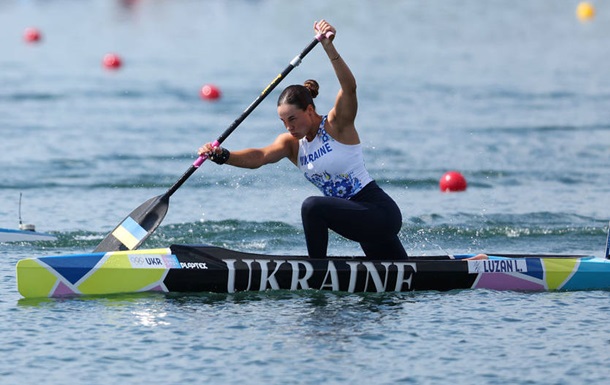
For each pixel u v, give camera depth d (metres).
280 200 44.94
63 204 43.38
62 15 129.88
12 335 25.28
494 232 39.59
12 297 28.61
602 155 54.62
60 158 52.19
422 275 29.48
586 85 78.12
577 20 127.25
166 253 28.81
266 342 24.88
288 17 125.38
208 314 26.97
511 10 137.75
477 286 29.92
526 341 25.31
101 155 53.12
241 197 45.41
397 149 55.31
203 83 77.44
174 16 128.12
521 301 28.91
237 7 138.12
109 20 124.12
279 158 28.47
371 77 80.25
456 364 23.59
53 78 79.69
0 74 81.12
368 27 115.62
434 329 26.09
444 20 124.56
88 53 95.31
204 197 45.31
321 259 29.09
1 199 44.03
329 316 26.97
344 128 27.72
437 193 46.78
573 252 36.44
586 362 23.83
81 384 22.25
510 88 76.38
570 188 47.50
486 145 56.69
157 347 24.50
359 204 28.08
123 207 43.09
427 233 39.38
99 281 28.44
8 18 126.00
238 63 87.81
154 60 90.38
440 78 80.56
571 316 27.48
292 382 22.38
